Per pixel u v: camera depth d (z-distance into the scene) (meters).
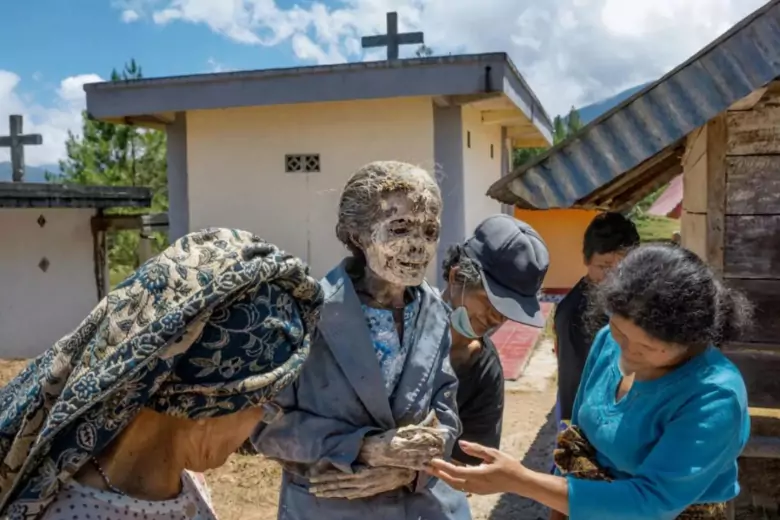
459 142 8.01
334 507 1.94
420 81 7.52
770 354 3.57
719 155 3.60
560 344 3.44
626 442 2.13
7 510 1.12
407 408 1.96
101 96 8.23
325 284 1.98
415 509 2.01
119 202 11.18
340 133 8.33
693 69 3.26
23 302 10.01
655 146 3.31
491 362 2.54
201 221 8.80
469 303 2.48
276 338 1.20
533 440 6.09
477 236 2.54
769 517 4.05
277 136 8.52
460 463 2.27
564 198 3.43
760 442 3.62
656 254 1.98
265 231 8.63
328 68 7.66
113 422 1.12
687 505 1.99
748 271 3.59
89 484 1.18
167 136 8.81
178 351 1.11
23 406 1.17
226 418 1.25
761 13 3.18
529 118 10.03
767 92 3.50
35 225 10.23
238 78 7.88
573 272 14.95
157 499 1.24
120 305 1.14
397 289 2.02
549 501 2.01
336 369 1.92
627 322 1.96
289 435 1.89
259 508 4.60
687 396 2.01
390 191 1.90
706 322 1.92
